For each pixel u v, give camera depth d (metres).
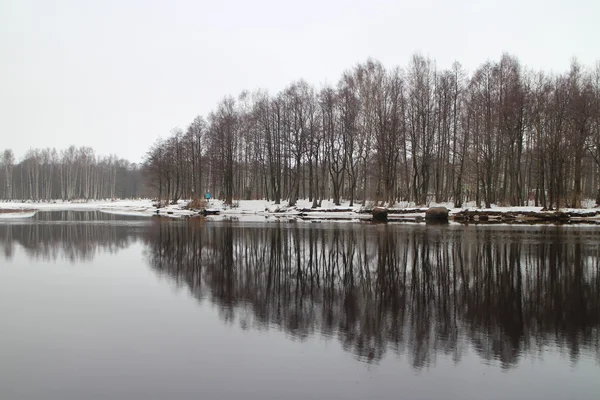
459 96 60.09
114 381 8.30
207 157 77.88
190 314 12.76
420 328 11.47
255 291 15.72
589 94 50.66
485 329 11.38
